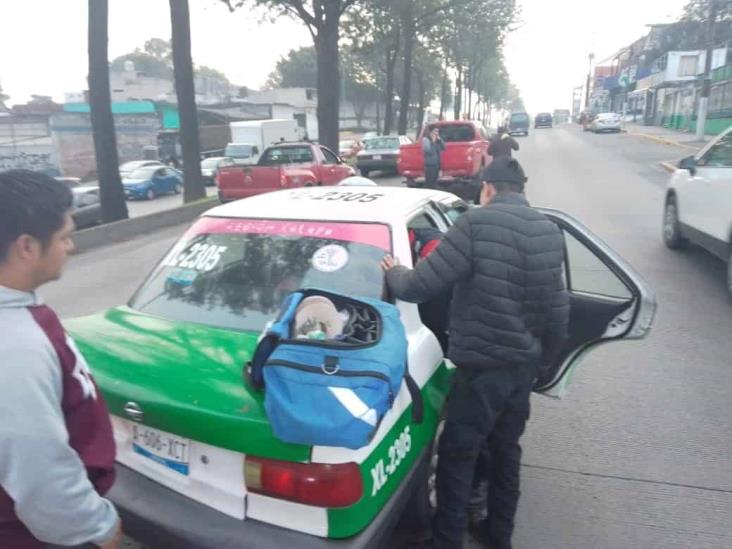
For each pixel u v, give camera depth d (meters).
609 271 3.16
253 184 13.64
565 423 4.14
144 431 2.32
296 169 13.91
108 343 2.56
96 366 2.39
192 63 15.77
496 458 2.74
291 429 1.87
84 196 15.24
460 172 15.16
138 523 2.18
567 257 3.29
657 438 3.92
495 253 2.34
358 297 2.57
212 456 2.15
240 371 2.29
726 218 6.54
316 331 2.16
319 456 1.98
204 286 2.94
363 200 3.36
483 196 2.63
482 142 16.69
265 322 2.70
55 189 1.43
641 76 56.56
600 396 4.51
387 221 2.97
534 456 3.74
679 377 4.79
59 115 29.67
